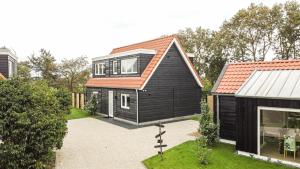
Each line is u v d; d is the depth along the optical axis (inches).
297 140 462.0
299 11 1364.4
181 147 549.6
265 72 525.3
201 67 1763.0
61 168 446.6
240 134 486.3
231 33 1537.9
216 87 590.9
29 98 399.9
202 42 1774.1
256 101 460.8
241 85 526.0
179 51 945.5
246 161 448.8
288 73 487.5
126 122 898.7
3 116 378.3
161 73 896.3
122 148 568.4
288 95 419.2
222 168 418.9
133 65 916.0
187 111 981.2
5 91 383.2
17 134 381.7
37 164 395.2
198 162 449.7
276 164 429.4
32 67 1616.6
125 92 907.4
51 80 1627.7
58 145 490.9
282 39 1450.5
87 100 1208.2
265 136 505.4
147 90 858.8
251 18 1466.5
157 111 887.1
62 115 534.6
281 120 499.2
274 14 1422.2
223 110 583.8
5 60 906.1
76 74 1817.2
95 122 917.2
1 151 373.1
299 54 1405.0
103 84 1055.0
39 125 393.4
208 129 547.8
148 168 437.1
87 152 543.5
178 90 950.4
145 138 656.4
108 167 449.1
